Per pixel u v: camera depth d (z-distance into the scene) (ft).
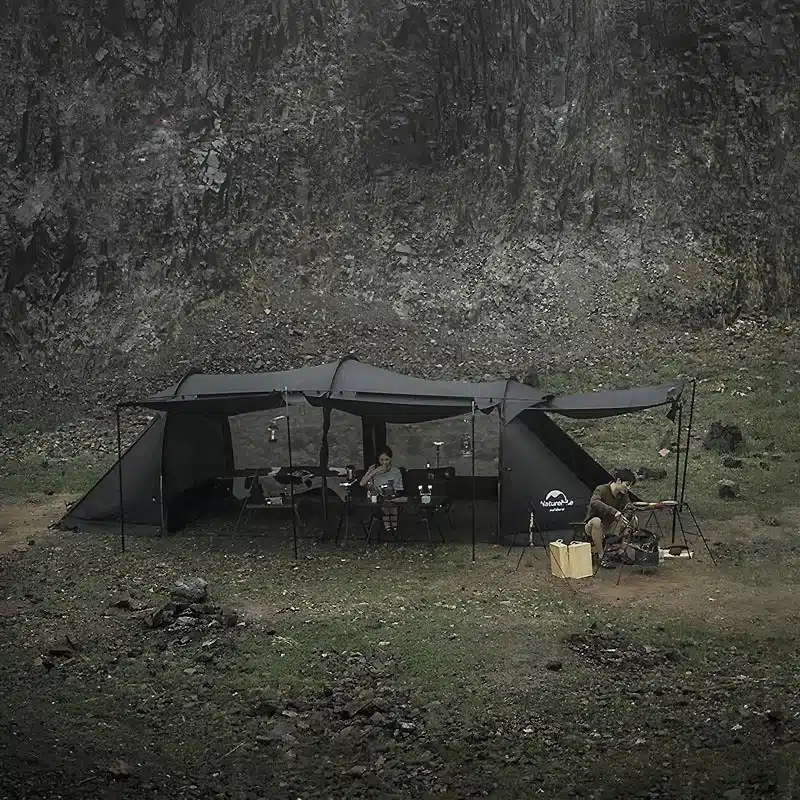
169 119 89.35
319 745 25.02
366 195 89.45
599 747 24.44
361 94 91.45
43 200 85.05
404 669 29.48
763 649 30.58
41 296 82.99
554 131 90.68
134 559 41.93
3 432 70.28
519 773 23.30
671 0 90.94
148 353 80.69
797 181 87.25
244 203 88.12
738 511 47.47
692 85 90.53
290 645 31.53
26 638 32.78
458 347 80.79
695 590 36.58
